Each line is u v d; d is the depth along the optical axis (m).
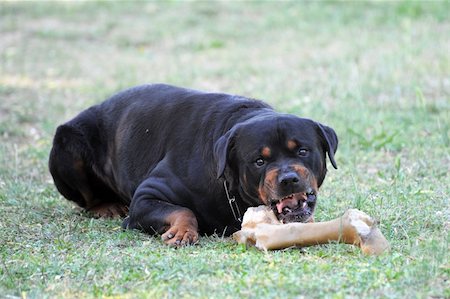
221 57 22.77
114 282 8.04
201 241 9.45
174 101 10.52
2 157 14.01
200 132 9.91
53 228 10.20
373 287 7.66
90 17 27.75
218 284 7.84
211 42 24.14
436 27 23.94
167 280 7.98
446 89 17.88
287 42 23.89
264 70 20.86
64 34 25.58
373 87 18.08
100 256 8.70
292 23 25.92
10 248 9.38
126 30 26.16
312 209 9.20
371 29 24.45
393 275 7.90
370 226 8.71
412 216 9.98
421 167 12.58
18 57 23.33
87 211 11.48
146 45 24.67
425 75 18.94
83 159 11.27
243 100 10.05
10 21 27.09
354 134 14.44
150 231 9.80
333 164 9.24
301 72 20.42
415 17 25.31
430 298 7.44
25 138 15.91
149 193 9.86
